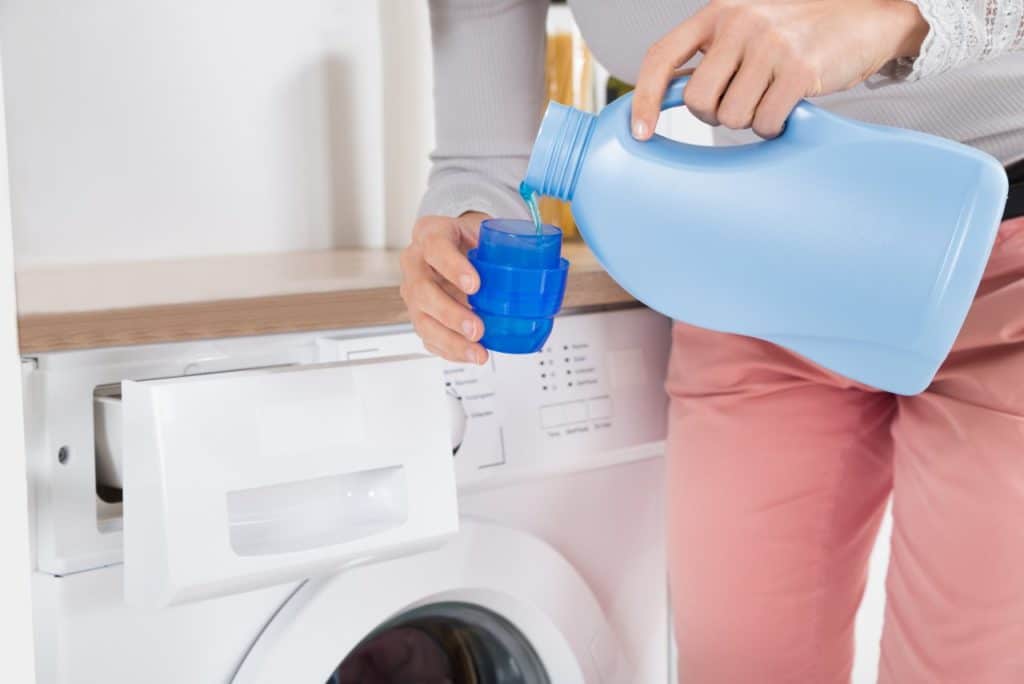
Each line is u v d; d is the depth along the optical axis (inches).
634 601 51.1
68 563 34.1
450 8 45.5
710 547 46.5
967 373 37.1
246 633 38.7
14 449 32.5
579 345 47.9
